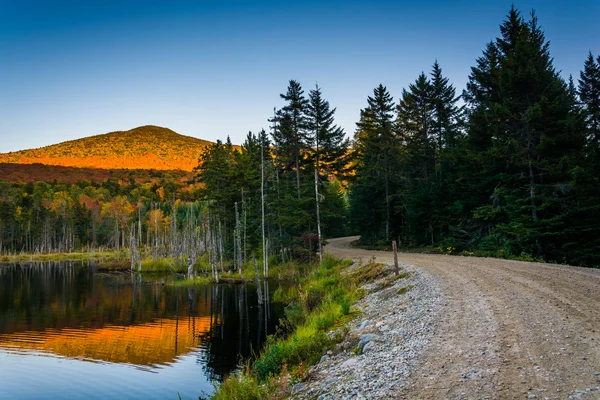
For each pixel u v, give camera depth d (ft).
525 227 84.43
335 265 107.55
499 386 20.56
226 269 164.14
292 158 156.04
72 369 52.54
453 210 119.34
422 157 147.64
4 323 81.05
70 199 502.79
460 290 47.60
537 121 84.64
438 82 153.28
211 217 177.88
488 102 108.37
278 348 41.11
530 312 34.55
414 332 33.99
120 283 143.54
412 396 21.08
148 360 55.16
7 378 49.08
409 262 83.05
